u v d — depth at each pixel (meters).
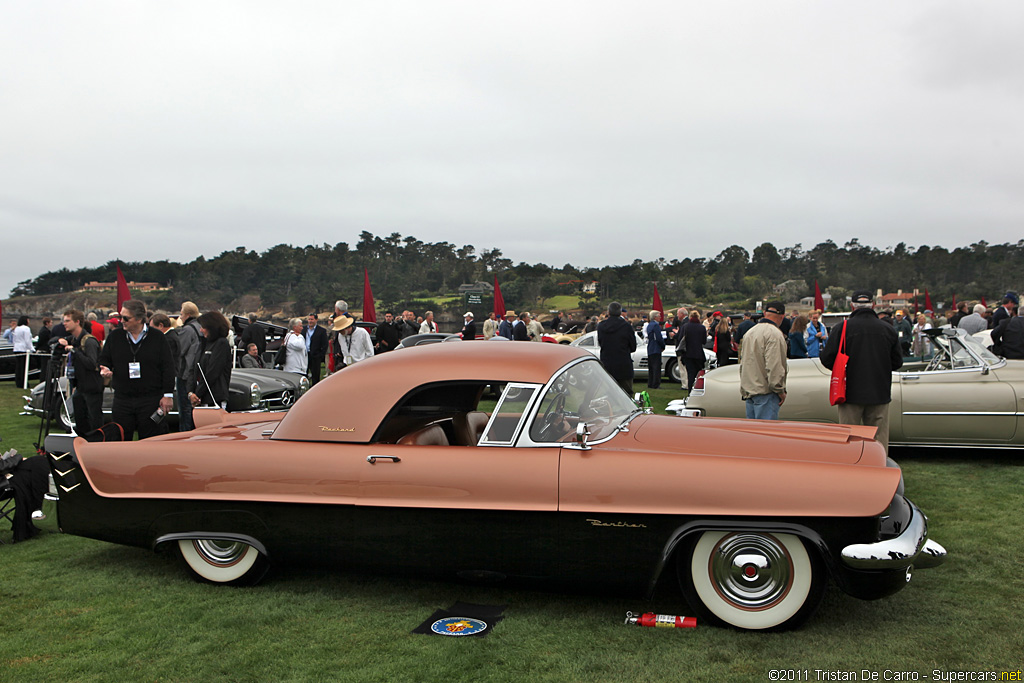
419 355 4.02
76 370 8.00
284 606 3.82
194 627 3.56
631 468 3.43
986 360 7.32
